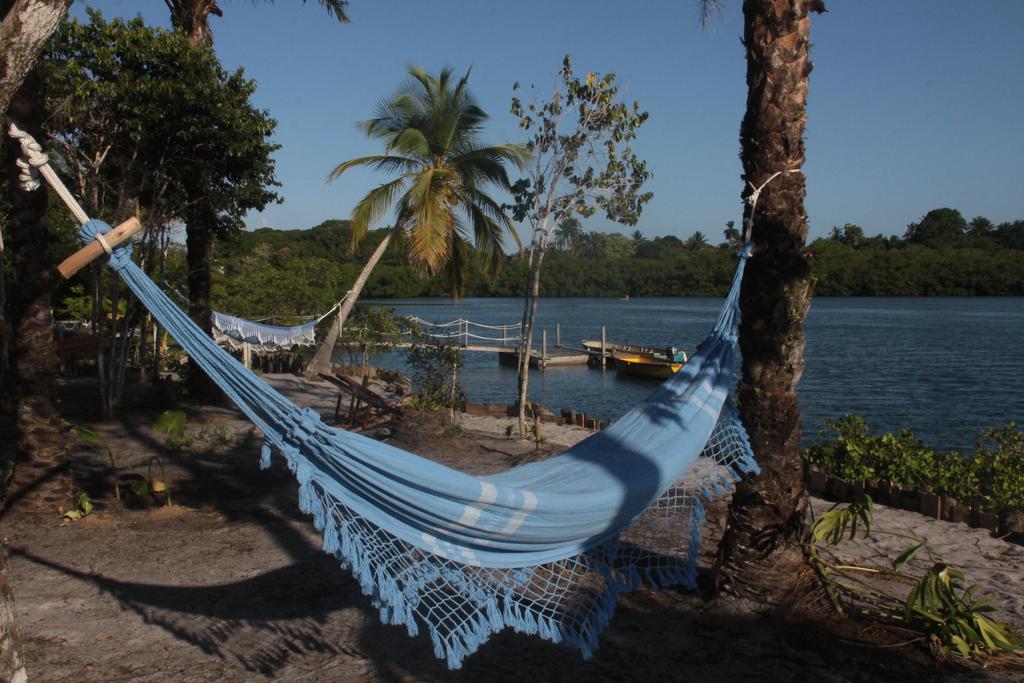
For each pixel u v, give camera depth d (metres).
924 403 23.36
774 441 5.69
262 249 40.72
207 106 12.77
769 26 5.59
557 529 4.18
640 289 106.62
